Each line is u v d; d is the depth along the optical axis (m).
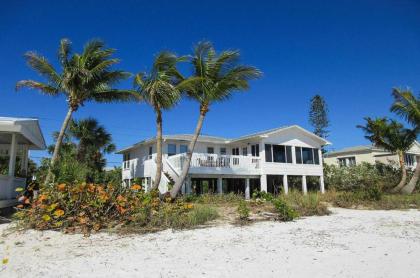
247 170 26.08
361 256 6.87
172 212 11.18
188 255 7.06
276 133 28.52
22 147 21.25
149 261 6.59
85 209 10.21
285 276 5.59
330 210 15.82
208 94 18.14
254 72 18.36
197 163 23.41
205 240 8.62
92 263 6.47
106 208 10.80
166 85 17.09
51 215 10.03
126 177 32.81
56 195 10.38
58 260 6.72
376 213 14.98
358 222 11.86
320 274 5.67
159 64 18.14
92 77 18.41
